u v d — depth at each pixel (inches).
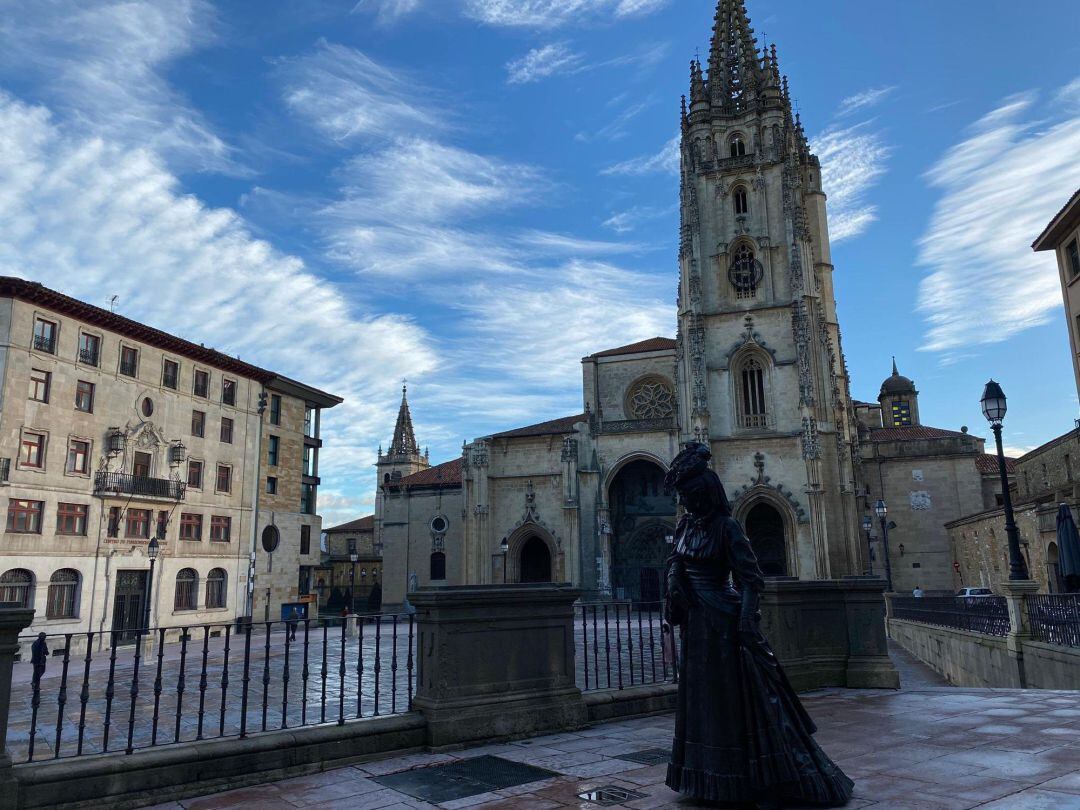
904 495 2566.4
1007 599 877.2
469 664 392.2
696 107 2532.0
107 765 289.9
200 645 1530.5
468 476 2618.1
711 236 2438.5
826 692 519.5
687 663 269.0
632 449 2503.7
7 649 275.6
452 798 285.3
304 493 2682.1
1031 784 256.8
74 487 1692.9
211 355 2116.1
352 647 1229.1
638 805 262.4
